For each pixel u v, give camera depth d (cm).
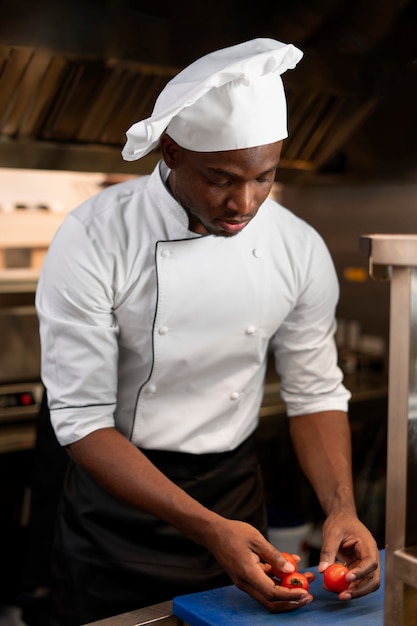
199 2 223
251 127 110
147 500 123
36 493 167
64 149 235
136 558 138
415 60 261
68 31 206
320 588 116
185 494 122
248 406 151
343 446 141
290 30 240
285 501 281
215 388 144
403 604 85
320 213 306
